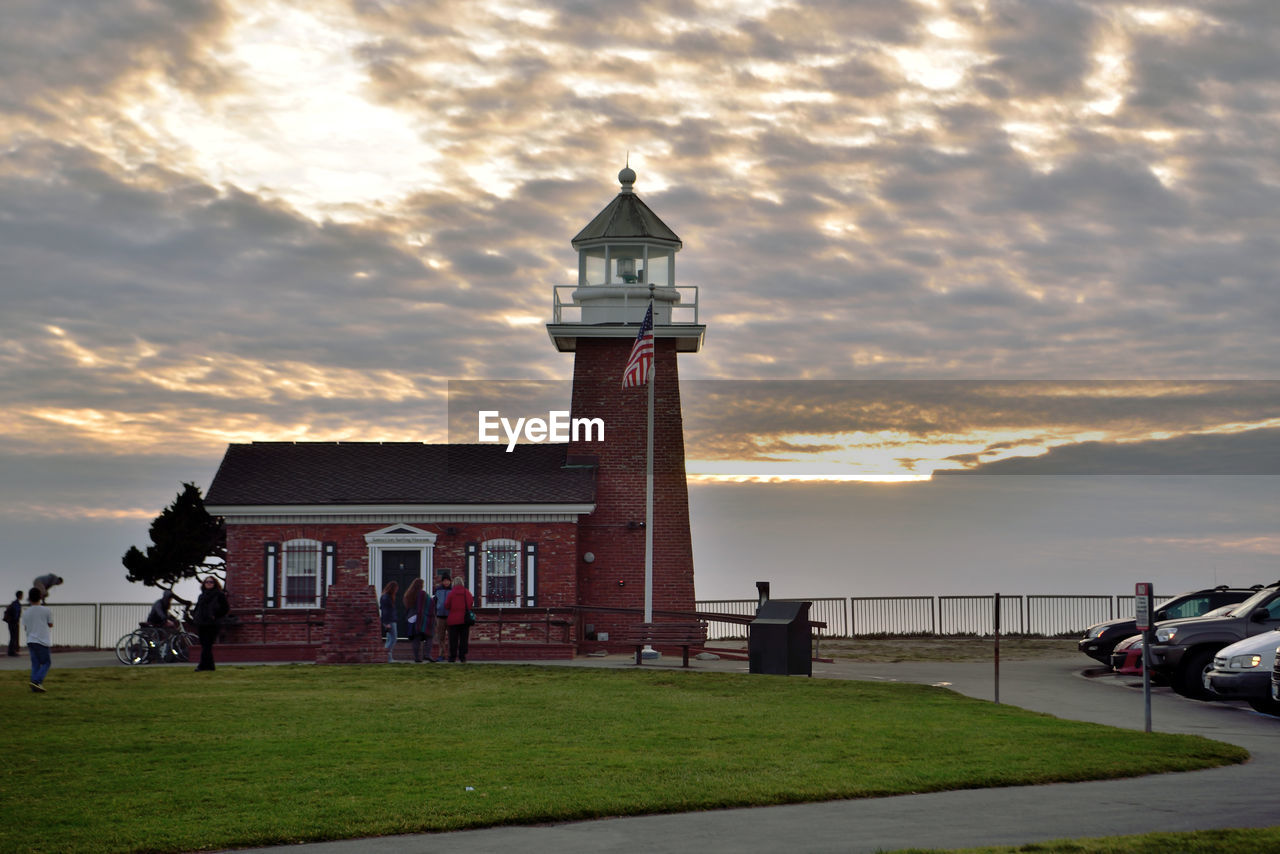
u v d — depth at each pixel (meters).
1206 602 31.84
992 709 21.80
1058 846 10.95
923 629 45.97
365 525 39.84
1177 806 13.09
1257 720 20.98
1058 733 18.42
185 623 35.59
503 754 16.59
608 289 42.28
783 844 11.52
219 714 20.83
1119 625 32.31
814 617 45.59
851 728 19.05
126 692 24.25
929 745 17.28
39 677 24.33
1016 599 46.16
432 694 24.02
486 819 12.64
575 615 39.50
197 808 13.26
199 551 48.75
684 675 28.14
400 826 12.40
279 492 39.97
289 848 11.73
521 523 40.00
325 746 17.33
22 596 38.78
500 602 39.81
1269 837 11.23
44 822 12.66
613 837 11.97
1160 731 19.27
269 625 38.66
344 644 32.16
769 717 20.50
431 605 32.84
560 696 23.67
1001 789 14.31
